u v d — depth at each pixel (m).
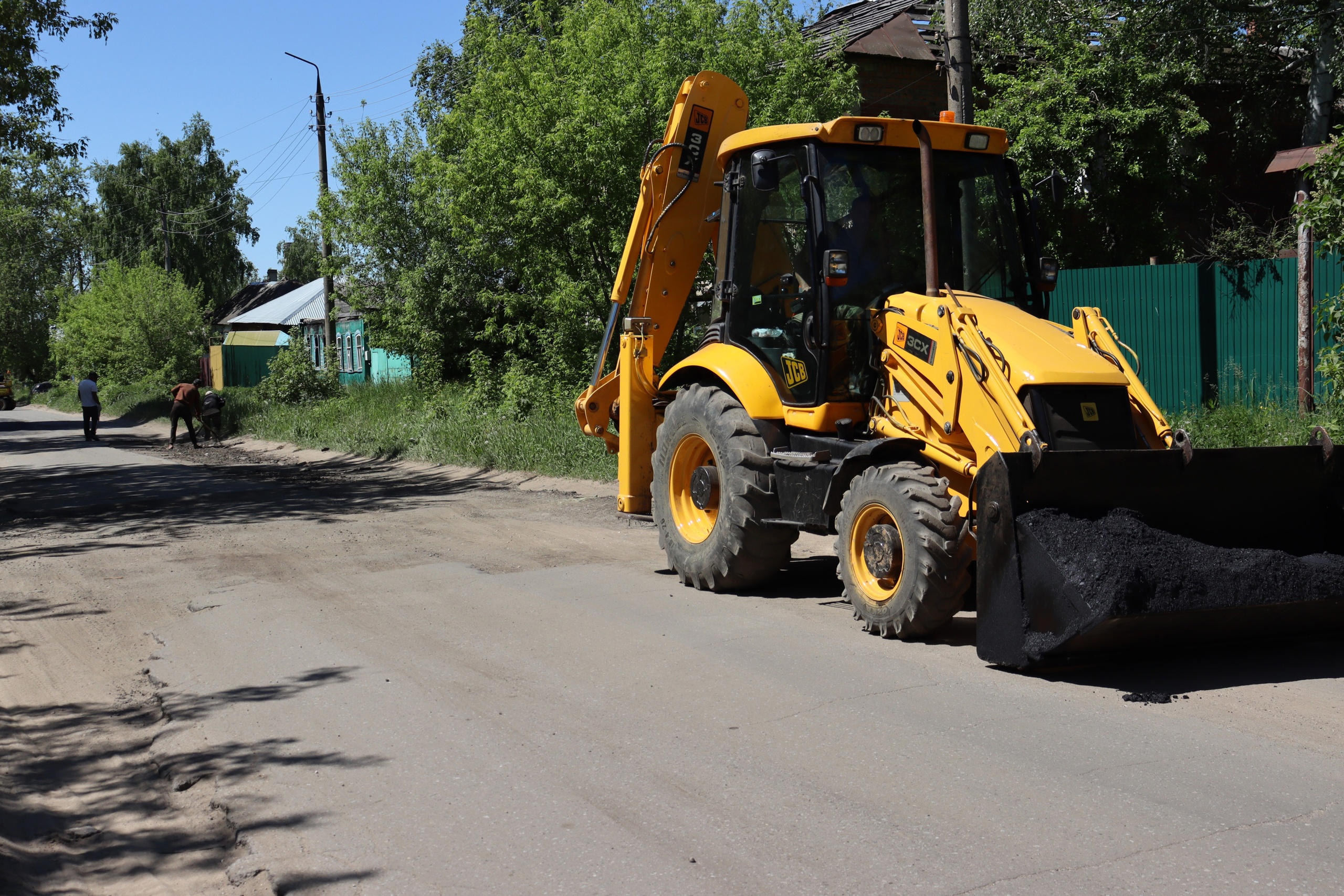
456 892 3.48
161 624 7.26
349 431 21.89
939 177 7.25
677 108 9.18
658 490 8.31
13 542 10.98
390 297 23.69
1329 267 11.36
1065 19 17.98
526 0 27.03
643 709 5.17
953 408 6.21
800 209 7.22
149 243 63.28
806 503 7.09
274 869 3.71
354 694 5.55
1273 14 17.47
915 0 21.02
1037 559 5.39
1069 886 3.35
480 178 17.30
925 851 3.63
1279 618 5.57
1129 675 5.62
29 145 20.69
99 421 38.31
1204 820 3.80
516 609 7.27
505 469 15.95
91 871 3.83
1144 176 17.59
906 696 5.26
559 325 16.92
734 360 7.77
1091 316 6.77
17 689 5.94
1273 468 6.02
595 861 3.65
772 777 4.31
